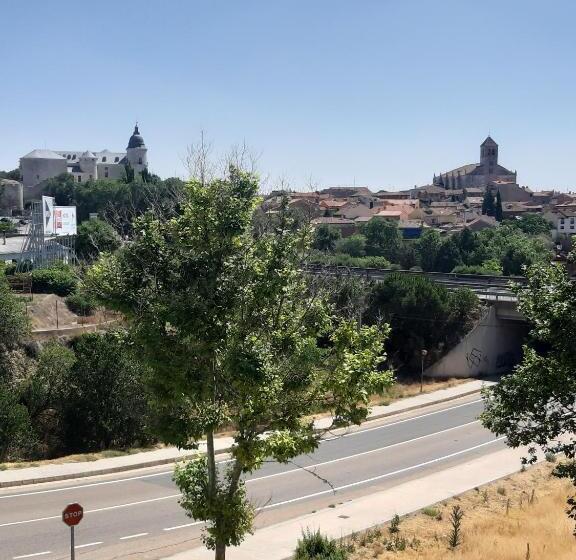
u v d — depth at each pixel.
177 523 19.17
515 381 14.00
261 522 19.70
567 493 22.14
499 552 16.06
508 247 95.69
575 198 196.88
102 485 22.81
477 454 28.88
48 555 16.56
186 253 11.81
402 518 19.86
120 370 29.62
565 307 13.10
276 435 12.06
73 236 67.12
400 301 45.59
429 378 45.72
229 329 11.74
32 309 41.75
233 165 14.51
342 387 12.19
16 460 27.41
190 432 12.03
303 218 15.12
